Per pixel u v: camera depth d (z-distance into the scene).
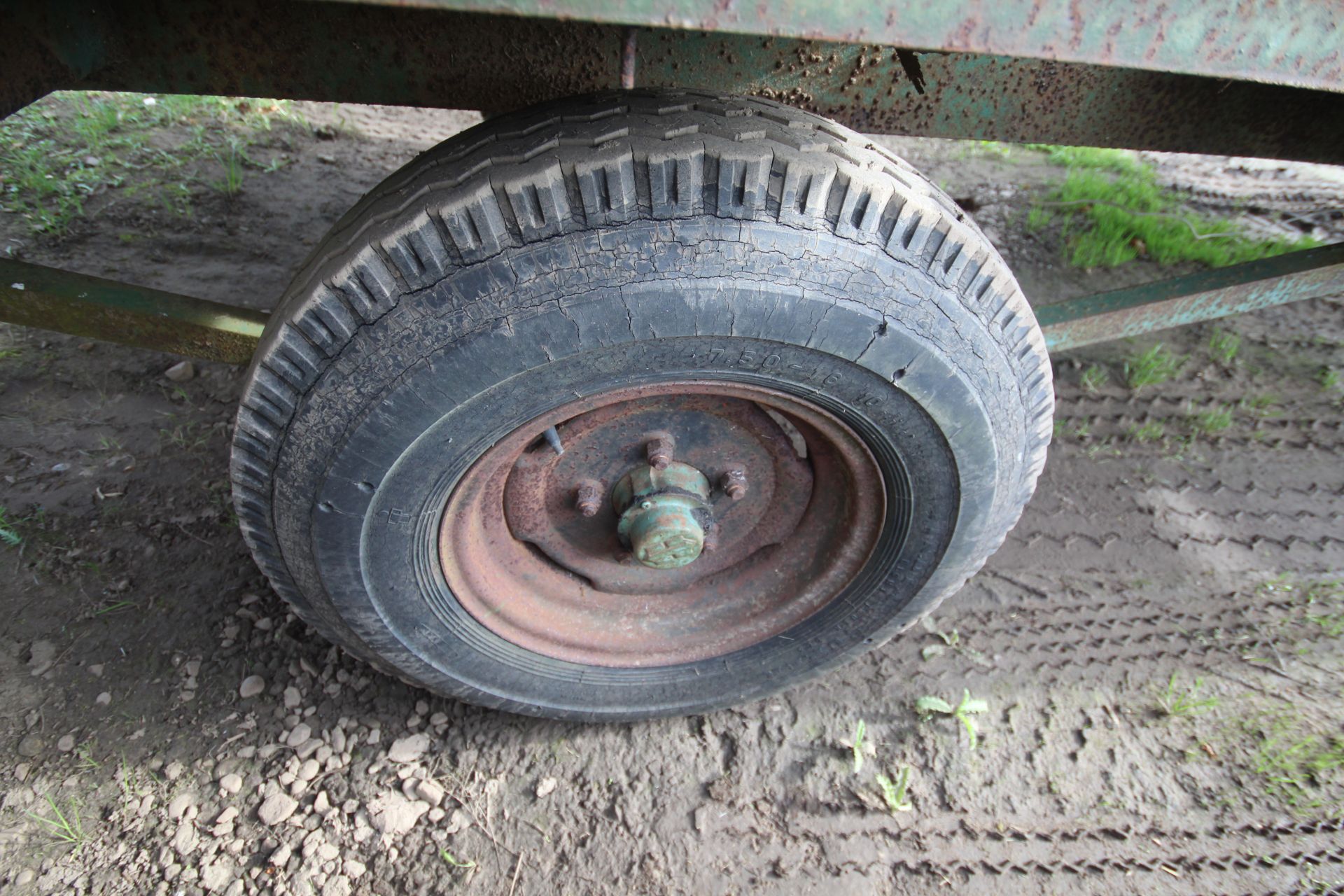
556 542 2.08
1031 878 2.11
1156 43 1.22
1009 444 1.82
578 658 2.16
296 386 1.54
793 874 2.10
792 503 2.12
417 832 2.15
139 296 2.05
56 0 1.66
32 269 2.02
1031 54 1.19
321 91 1.95
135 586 2.60
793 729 2.39
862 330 1.55
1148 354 3.65
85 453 2.97
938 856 2.15
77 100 4.77
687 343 1.55
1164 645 2.65
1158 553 2.96
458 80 2.00
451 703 2.41
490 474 1.78
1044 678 2.54
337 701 2.38
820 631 2.20
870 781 2.29
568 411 1.67
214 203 4.23
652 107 1.65
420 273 1.47
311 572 1.77
